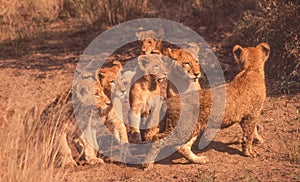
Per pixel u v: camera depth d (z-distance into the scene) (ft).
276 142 43.37
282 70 53.88
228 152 42.39
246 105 40.81
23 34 71.82
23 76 60.34
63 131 40.60
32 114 40.81
